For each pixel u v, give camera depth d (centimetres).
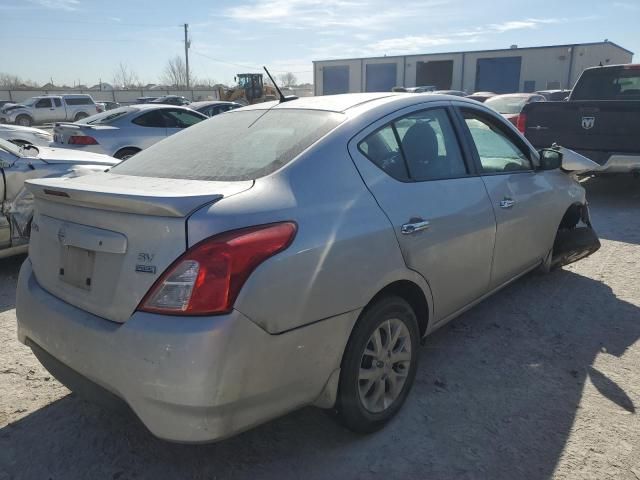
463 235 317
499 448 264
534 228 404
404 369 288
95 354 219
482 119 374
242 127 307
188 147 303
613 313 422
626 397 306
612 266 530
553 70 4122
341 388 254
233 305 203
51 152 588
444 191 309
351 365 252
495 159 375
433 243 292
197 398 200
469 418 288
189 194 216
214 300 201
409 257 276
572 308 432
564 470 248
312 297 226
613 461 253
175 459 260
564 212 449
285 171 245
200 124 342
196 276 202
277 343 216
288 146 264
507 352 361
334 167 258
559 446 264
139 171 285
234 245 205
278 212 225
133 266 212
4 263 566
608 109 736
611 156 743
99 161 581
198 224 206
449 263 309
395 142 294
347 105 301
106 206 220
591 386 318
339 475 248
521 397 307
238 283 204
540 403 301
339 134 270
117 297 216
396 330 278
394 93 339
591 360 350
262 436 276
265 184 237
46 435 277
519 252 391
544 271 469
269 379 217
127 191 218
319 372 237
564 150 480
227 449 266
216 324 199
